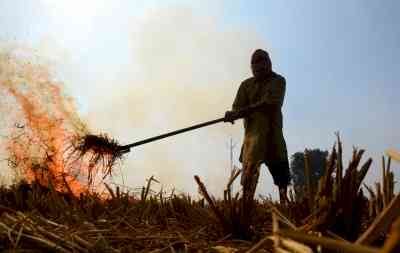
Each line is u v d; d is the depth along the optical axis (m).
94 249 1.92
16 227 1.99
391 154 1.29
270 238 1.37
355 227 1.86
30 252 1.77
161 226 2.88
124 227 2.66
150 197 3.67
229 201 2.57
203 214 2.95
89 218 2.80
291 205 2.53
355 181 1.88
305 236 0.96
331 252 1.58
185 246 2.14
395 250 1.17
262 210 3.06
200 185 2.57
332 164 1.94
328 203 1.85
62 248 1.82
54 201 3.26
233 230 2.49
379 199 2.09
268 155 5.40
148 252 2.06
